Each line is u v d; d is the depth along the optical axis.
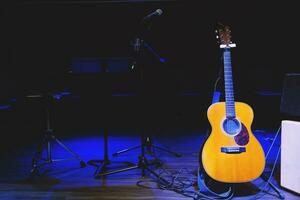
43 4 5.62
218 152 2.48
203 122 5.91
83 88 5.56
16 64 5.77
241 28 5.79
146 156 3.88
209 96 5.86
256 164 2.48
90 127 5.84
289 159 2.61
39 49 5.92
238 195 2.62
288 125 2.59
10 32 5.77
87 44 6.00
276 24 5.72
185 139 4.83
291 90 2.53
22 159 3.90
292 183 2.60
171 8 5.74
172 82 6.02
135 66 3.06
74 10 5.81
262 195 2.62
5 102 4.80
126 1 5.58
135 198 2.64
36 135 5.30
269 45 5.84
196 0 5.61
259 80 5.68
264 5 5.61
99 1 5.58
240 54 5.91
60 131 5.53
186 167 3.44
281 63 5.84
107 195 2.72
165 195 2.69
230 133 2.53
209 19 5.79
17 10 5.72
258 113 5.61
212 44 5.92
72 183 3.01
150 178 3.10
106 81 4.09
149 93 5.91
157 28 5.93
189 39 5.96
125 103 5.93
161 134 5.19
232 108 2.58
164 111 6.06
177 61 6.06
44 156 3.96
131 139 4.85
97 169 3.39
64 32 5.95
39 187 2.93
